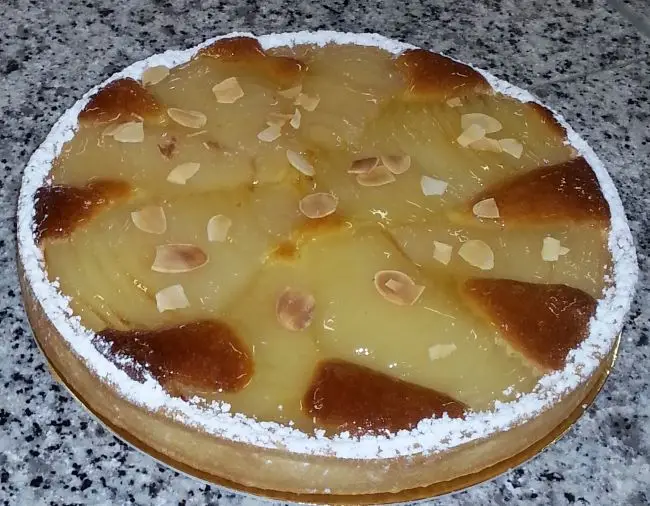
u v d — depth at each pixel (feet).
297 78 1.24
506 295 0.99
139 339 0.94
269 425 0.89
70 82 1.51
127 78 1.23
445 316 0.98
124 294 0.99
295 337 0.96
